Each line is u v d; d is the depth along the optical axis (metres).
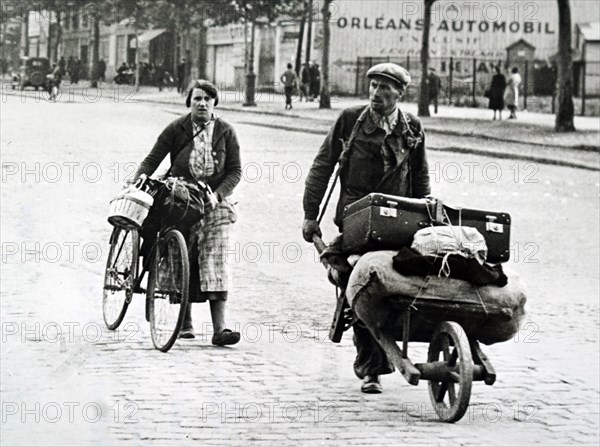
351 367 7.89
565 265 13.96
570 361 8.51
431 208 6.57
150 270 8.52
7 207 16.59
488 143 29.41
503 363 8.41
